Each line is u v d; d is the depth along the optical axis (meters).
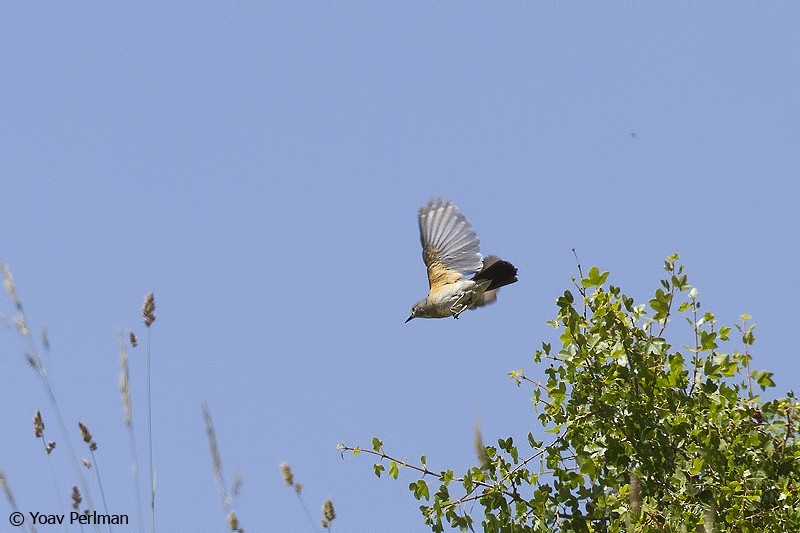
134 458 10.13
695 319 10.89
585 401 11.22
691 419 10.87
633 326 11.22
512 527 11.16
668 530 9.90
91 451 10.15
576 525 11.16
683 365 10.92
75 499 9.85
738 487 10.06
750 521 10.02
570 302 11.30
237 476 9.81
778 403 10.45
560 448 11.46
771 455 10.28
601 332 11.06
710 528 9.17
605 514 10.70
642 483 10.87
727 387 10.60
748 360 10.81
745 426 10.52
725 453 10.36
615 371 11.08
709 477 10.53
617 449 11.12
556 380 11.49
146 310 10.94
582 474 11.34
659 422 10.88
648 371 10.96
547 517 11.20
